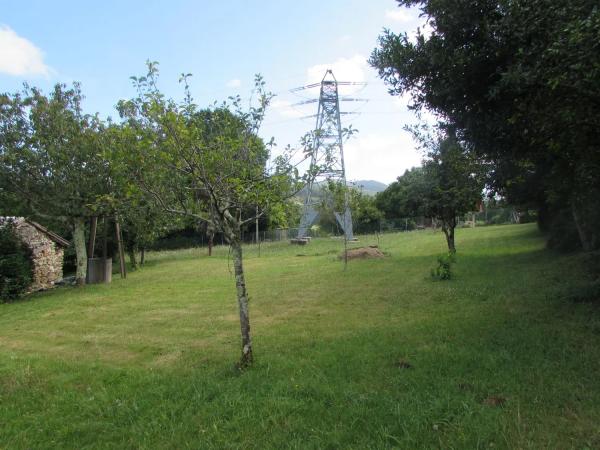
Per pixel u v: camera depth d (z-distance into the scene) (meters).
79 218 17.12
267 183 5.65
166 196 5.50
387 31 6.65
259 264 21.42
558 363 4.82
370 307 9.08
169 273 20.05
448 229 16.95
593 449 3.15
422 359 5.29
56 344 7.78
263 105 5.69
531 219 36.97
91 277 17.66
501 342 5.75
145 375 5.52
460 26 5.74
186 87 5.41
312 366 5.32
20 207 16.08
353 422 3.74
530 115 5.14
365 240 36.78
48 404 4.81
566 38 3.95
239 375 5.23
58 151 14.95
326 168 5.99
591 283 8.29
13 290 14.81
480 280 10.84
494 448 3.23
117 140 5.39
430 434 3.46
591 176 5.66
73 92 16.56
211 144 5.36
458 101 6.29
